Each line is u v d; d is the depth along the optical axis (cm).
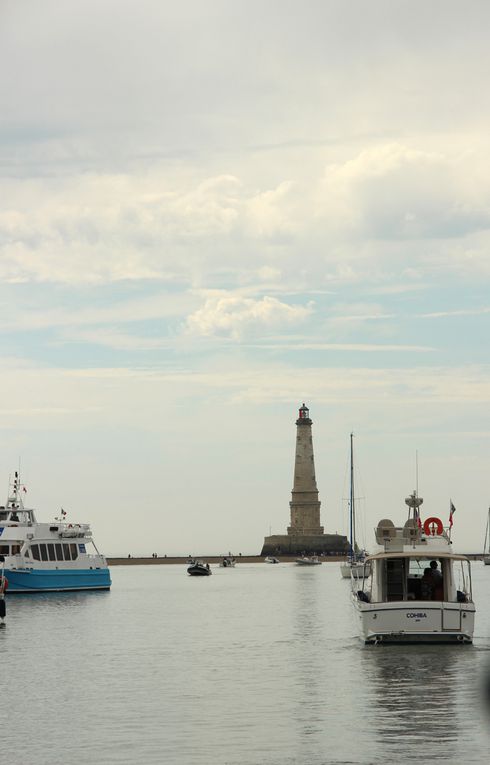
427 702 6319
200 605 17162
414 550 8781
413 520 9206
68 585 18375
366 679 7194
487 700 6356
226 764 4881
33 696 6781
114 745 5281
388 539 8888
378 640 8581
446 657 8062
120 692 6944
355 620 12750
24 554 17750
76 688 7138
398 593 8838
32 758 5006
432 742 5256
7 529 17812
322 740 5353
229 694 6831
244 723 5819
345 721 5812
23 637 10919
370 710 6119
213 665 8438
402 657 8100
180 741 5369
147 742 5347
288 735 5484
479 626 11375
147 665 8456
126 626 12400
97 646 10025
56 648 9819
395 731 5525
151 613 14862
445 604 8475
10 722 5878
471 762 4862
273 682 7350
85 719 5966
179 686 7219
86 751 5147
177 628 12156
